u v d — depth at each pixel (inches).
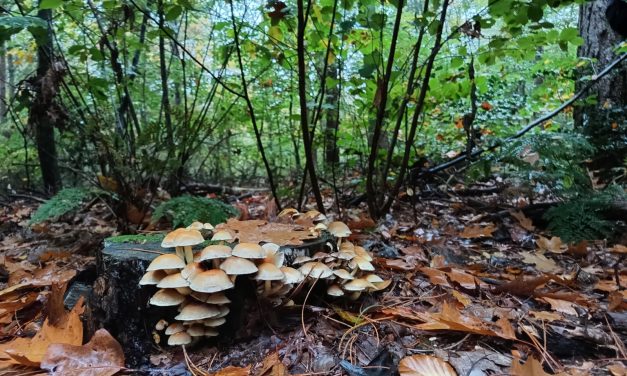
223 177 73.0
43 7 31.1
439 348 19.5
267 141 83.0
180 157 40.9
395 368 17.7
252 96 61.4
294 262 23.8
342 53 41.8
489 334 19.4
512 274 30.5
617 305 23.0
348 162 53.3
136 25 44.0
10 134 74.9
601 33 50.8
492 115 66.1
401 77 42.9
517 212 42.6
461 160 50.1
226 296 20.9
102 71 41.6
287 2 44.1
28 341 20.6
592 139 46.5
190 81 62.7
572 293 25.1
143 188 39.8
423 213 46.9
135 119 45.6
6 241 41.8
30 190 61.1
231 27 41.7
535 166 40.7
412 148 53.7
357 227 36.5
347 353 19.5
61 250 36.5
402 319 22.7
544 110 79.8
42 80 33.7
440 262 30.6
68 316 22.1
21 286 27.9
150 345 20.9
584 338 20.0
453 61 38.4
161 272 20.3
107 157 37.0
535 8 30.6
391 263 29.9
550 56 55.6
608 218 39.0
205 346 21.1
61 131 37.2
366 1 34.2
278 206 40.1
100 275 21.9
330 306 24.0
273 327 21.8
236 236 23.0
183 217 34.3
